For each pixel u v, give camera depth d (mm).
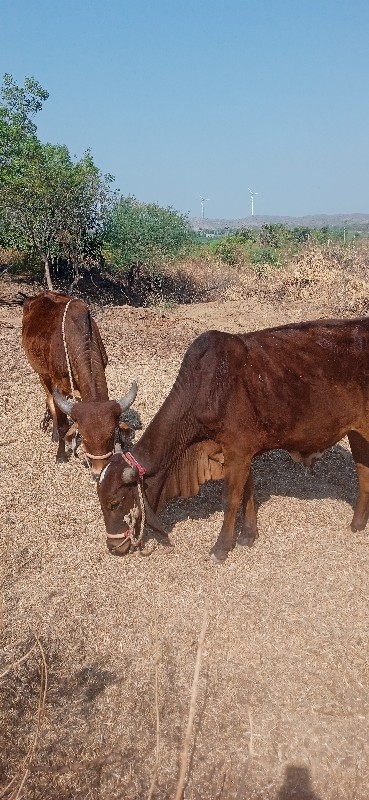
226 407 4930
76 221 18656
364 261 19391
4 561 5066
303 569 5082
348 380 5066
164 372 9812
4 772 3410
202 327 14188
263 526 5711
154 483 4961
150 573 5039
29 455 6934
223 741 3582
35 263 20469
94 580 4957
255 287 19312
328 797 3297
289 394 4965
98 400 5945
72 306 6910
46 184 17781
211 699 3854
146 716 3736
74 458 6875
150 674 4035
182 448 5062
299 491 6328
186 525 5727
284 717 3738
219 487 6398
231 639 4324
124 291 21531
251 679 4004
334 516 5879
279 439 5102
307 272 18562
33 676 4020
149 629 4418
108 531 4832
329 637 4344
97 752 3523
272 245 30078
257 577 4988
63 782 3361
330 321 5305
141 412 8086
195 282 22469
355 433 5352
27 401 8445
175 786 3332
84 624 4473
